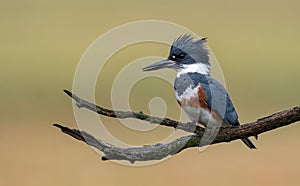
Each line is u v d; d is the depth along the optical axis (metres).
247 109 16.88
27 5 25.88
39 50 21.64
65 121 16.06
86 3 26.41
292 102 17.48
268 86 18.44
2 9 25.66
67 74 19.48
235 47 21.73
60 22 24.27
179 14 24.89
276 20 24.25
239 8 25.58
